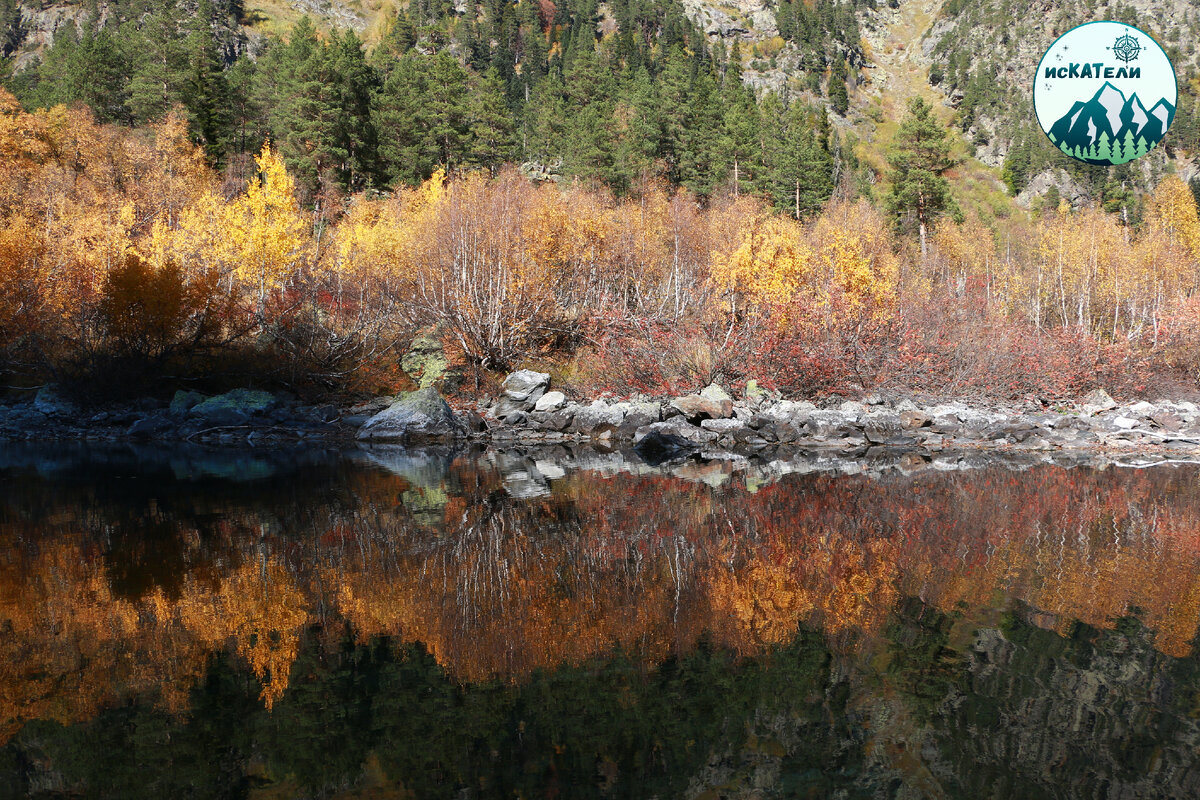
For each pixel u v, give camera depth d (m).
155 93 53.59
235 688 4.89
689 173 57.69
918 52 163.62
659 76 84.38
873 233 40.72
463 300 24.53
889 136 132.25
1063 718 4.41
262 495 12.09
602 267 30.50
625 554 8.62
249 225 26.64
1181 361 29.52
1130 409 22.98
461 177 51.91
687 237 35.62
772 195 57.75
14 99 48.78
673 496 12.35
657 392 23.03
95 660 5.36
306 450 18.55
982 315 29.03
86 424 21.42
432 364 24.88
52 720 4.42
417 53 65.62
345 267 28.23
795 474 15.05
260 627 6.07
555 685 4.95
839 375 23.64
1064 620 6.22
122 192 44.78
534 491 12.75
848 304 25.39
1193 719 4.40
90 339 23.22
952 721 4.38
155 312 21.92
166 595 6.90
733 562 8.24
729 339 24.27
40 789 3.61
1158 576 7.61
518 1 133.75
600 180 53.19
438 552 8.64
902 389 23.59
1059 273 42.06
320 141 48.66
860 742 4.12
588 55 75.25
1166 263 42.38
